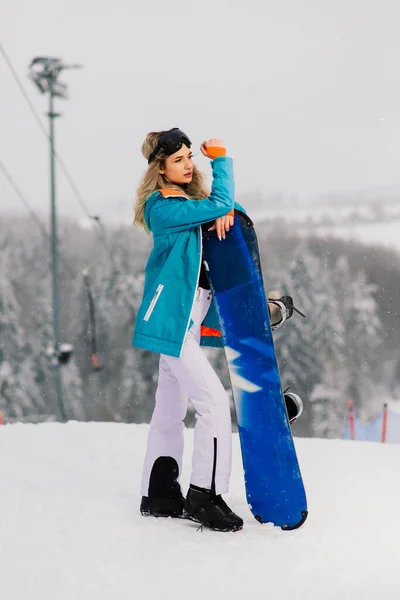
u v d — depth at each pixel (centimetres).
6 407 6222
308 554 433
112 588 384
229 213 488
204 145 502
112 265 6988
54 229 4325
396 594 373
